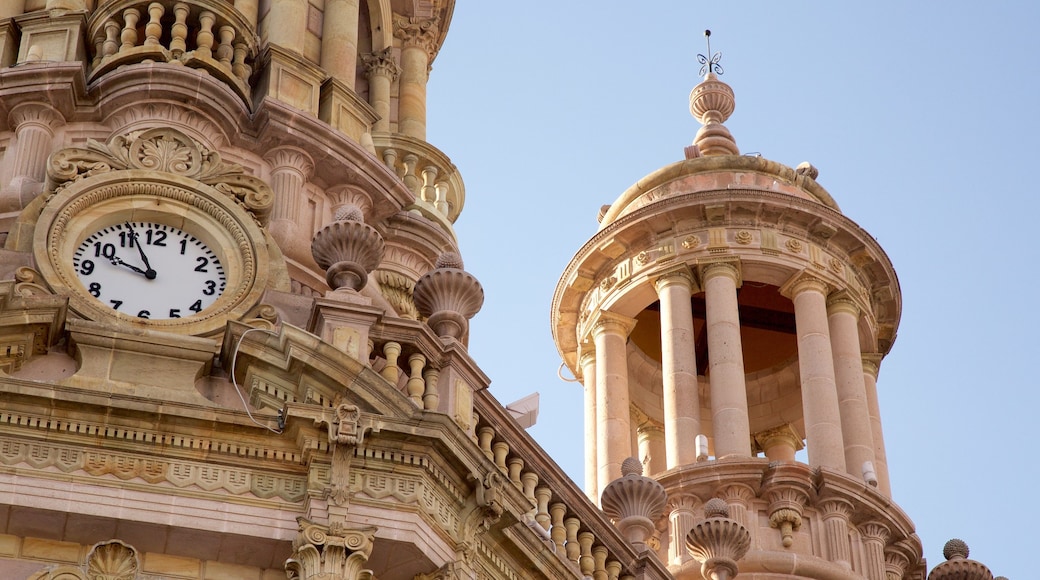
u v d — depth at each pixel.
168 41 36.22
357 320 30.64
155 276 31.97
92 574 28.08
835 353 42.09
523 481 31.39
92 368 29.67
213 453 28.95
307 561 28.11
